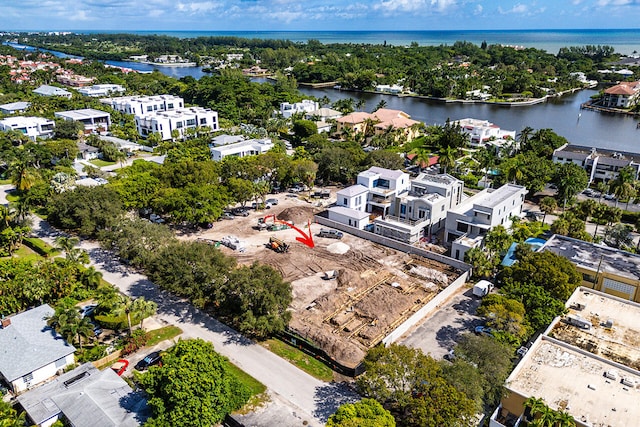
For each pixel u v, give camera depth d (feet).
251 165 368.48
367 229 325.01
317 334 205.57
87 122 578.25
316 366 190.29
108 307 205.46
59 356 181.06
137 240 246.06
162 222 327.88
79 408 153.17
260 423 157.99
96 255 282.15
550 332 195.11
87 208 295.48
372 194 348.59
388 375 158.81
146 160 442.09
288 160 395.75
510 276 229.66
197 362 154.30
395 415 160.86
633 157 431.84
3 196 374.22
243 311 204.85
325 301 232.53
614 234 290.56
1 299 212.02
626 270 234.99
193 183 332.60
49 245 293.02
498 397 160.76
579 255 254.47
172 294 239.71
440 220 325.42
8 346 180.45
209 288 214.69
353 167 412.98
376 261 281.13
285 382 180.04
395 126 579.89
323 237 313.32
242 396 163.12
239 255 282.77
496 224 295.48
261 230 321.52
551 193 402.52
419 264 277.64
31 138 527.81
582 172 393.29
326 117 644.69
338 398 172.35
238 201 343.87
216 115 613.52
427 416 141.28
